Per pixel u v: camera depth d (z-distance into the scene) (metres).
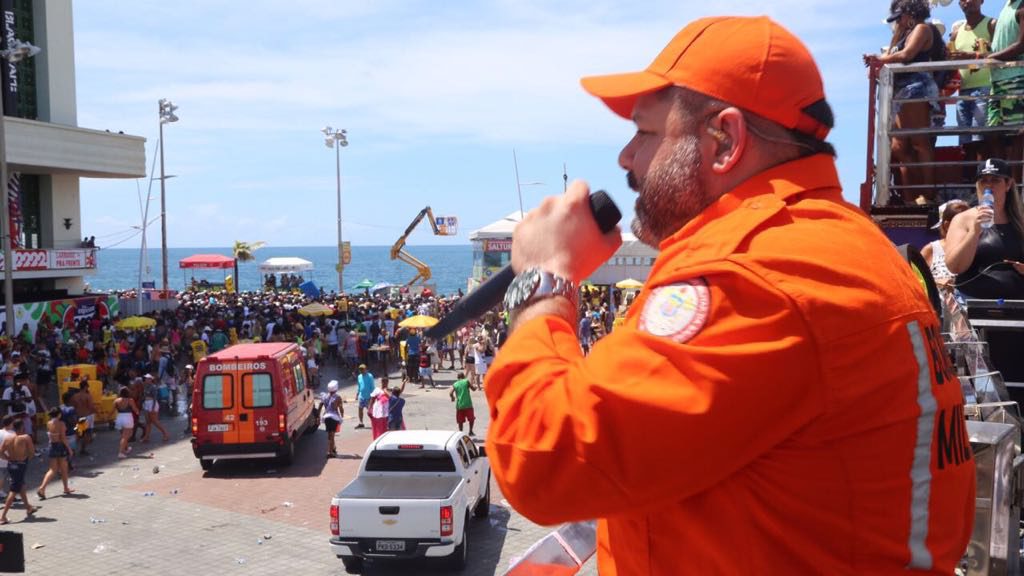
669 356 1.06
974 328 3.60
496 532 13.77
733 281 1.09
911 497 1.12
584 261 1.35
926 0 6.29
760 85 1.24
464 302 1.55
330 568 12.38
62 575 12.11
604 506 1.07
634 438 1.04
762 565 1.10
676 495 1.07
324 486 17.28
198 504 15.95
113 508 15.69
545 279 1.30
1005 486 2.04
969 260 3.91
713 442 1.03
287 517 15.08
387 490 12.01
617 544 1.28
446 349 35.38
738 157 1.25
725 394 1.02
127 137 44.81
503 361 1.21
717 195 1.28
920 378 1.14
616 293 41.06
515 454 1.12
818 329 1.06
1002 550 2.03
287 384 19.22
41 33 42.53
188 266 71.69
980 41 7.52
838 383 1.06
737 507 1.11
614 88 1.33
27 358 29.06
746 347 1.04
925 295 1.27
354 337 34.50
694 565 1.16
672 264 1.23
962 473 1.22
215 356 18.50
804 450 1.08
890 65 5.65
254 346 20.08
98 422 24.19
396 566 12.27
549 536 1.82
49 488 17.19
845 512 1.08
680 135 1.30
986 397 2.80
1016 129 5.40
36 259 39.62
